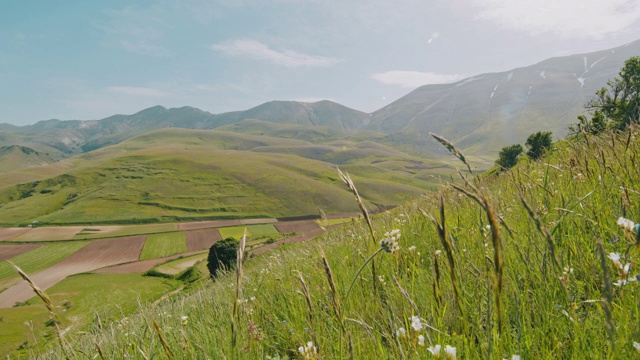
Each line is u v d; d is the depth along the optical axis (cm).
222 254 5894
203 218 17438
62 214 18012
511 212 400
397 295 290
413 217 553
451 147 156
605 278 114
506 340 205
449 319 238
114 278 9038
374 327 274
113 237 14412
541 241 291
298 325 348
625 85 3388
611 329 112
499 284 134
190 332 379
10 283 9462
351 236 554
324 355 249
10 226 16900
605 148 429
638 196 284
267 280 538
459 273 260
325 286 399
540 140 4103
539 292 233
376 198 18988
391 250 166
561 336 203
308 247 652
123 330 408
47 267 10881
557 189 398
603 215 295
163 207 18688
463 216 455
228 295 510
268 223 15762
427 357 200
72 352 300
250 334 308
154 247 12781
